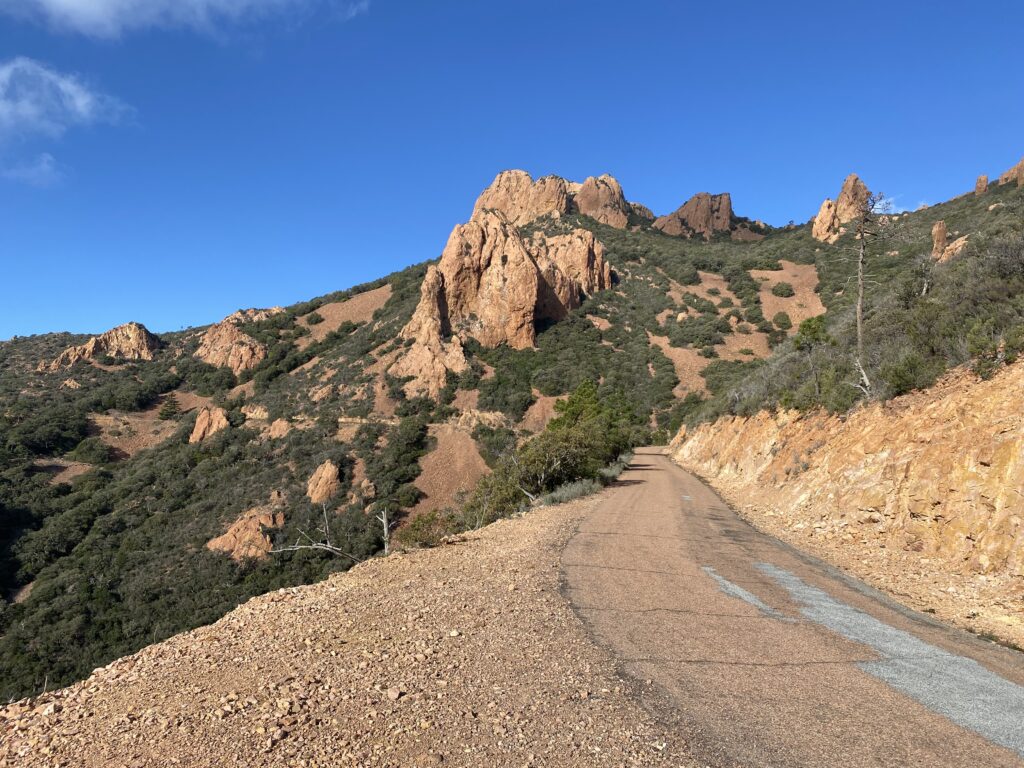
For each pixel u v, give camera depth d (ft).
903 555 33.55
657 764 11.79
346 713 14.11
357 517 118.42
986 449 31.42
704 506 60.70
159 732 13.29
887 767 11.75
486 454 150.20
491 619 22.25
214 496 133.49
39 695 16.89
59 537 117.91
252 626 21.74
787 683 16.33
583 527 46.47
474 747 12.50
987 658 18.98
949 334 45.42
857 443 46.88
